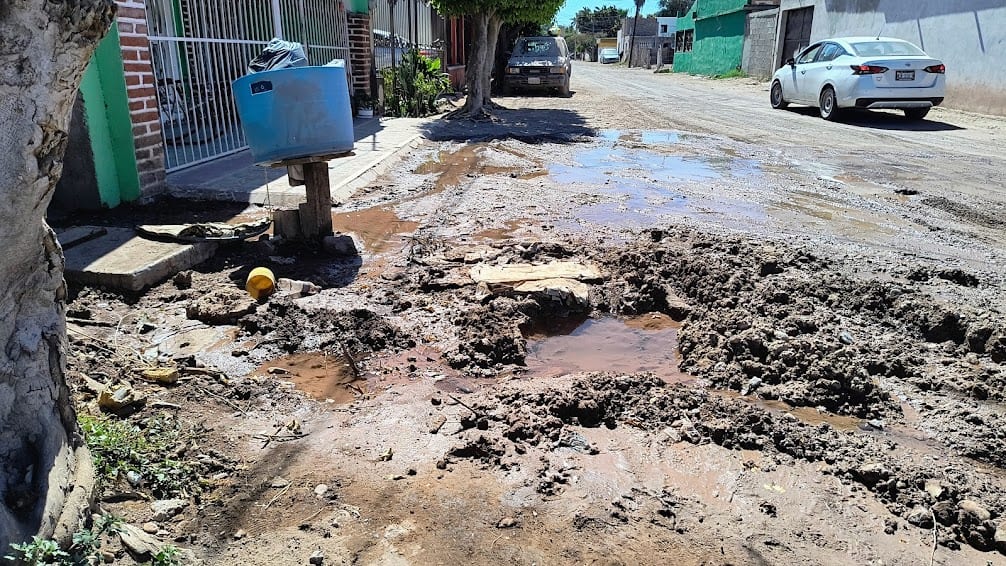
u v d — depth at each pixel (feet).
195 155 29.04
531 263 17.16
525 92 73.92
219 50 30.66
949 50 53.11
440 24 77.10
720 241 18.57
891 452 9.92
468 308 14.55
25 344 6.70
